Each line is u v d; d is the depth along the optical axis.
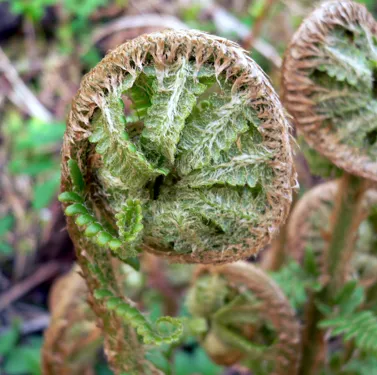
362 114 0.20
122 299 0.18
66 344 0.26
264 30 0.51
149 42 0.15
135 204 0.15
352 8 0.20
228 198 0.16
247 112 0.15
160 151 0.16
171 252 0.17
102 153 0.16
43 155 0.45
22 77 0.52
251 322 0.25
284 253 0.30
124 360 0.18
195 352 0.37
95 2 0.53
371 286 0.28
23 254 0.43
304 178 0.39
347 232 0.24
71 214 0.15
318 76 0.20
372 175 0.20
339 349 0.36
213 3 0.58
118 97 0.15
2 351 0.36
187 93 0.15
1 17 0.54
